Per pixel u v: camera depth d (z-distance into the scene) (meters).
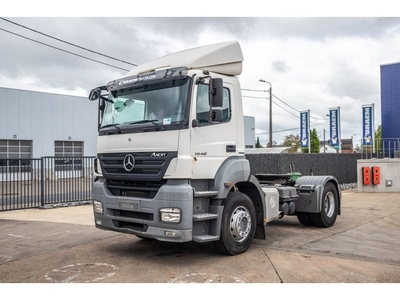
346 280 5.67
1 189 13.61
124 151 6.98
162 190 6.36
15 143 32.00
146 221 6.54
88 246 8.05
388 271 6.08
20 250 7.75
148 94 6.95
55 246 8.08
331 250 7.49
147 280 5.79
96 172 7.59
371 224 10.33
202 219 6.48
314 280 5.69
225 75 7.41
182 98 6.52
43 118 33.56
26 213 12.98
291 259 6.84
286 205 9.27
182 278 5.87
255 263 6.62
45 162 14.52
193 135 6.48
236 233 7.11
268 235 9.02
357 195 17.61
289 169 17.97
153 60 7.92
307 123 28.05
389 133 27.73
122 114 7.24
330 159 21.33
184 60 6.95
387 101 27.83
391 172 18.67
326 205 10.09
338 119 27.41
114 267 6.51
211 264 6.60
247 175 7.46
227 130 7.18
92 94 7.82
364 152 25.11
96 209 7.39
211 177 6.77
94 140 37.34
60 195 14.85
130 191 7.00
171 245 8.05
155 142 6.56
